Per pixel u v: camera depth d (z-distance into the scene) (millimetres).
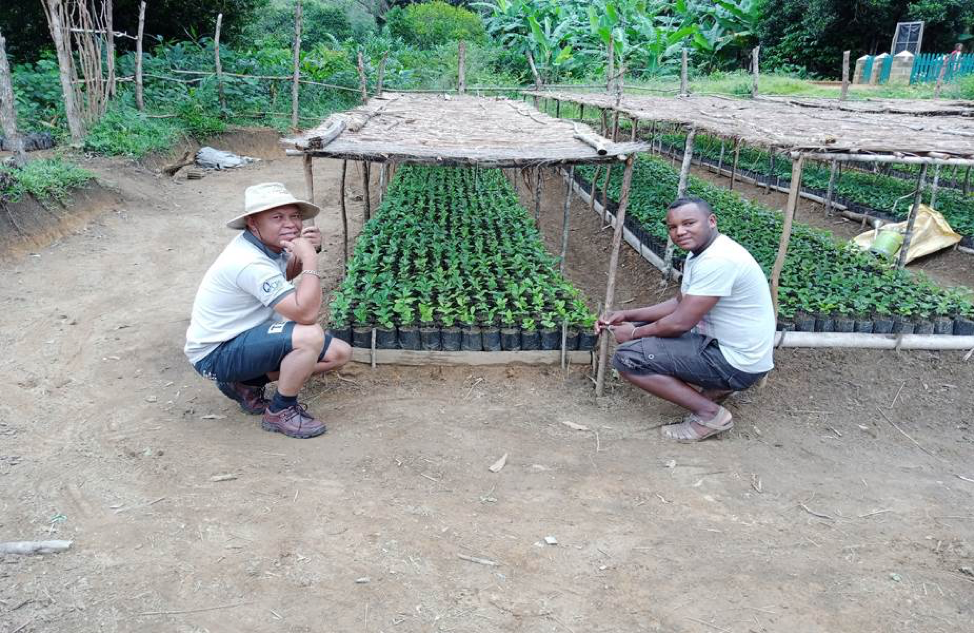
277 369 4102
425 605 2934
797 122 7758
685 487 3883
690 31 23406
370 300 5438
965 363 5523
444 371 5168
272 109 16234
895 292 6215
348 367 5148
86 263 7652
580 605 2963
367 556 3217
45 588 2928
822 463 4211
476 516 3555
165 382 4961
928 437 4605
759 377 4316
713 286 3939
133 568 3076
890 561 3307
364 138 5445
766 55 26359
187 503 3559
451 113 9211
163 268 7730
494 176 11133
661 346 4262
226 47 16453
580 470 4012
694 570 3201
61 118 12250
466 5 33375
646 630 2834
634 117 8805
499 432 4402
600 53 23109
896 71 21672
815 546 3404
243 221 3922
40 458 3930
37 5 15078
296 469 3896
